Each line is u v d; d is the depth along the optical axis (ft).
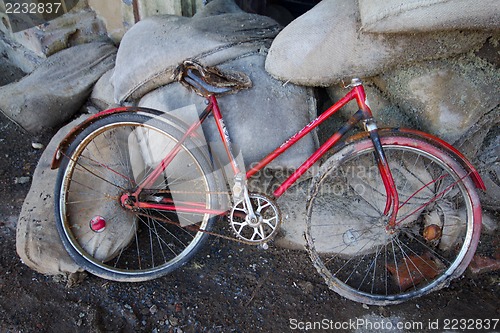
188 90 8.00
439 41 6.89
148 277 7.83
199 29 8.61
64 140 7.23
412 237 8.75
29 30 11.80
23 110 9.89
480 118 7.24
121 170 8.21
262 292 8.07
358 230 8.34
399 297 7.72
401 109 7.83
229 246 8.77
